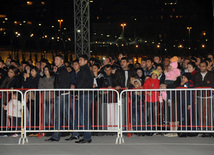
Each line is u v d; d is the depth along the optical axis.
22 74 11.86
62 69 9.55
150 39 158.75
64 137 10.30
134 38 157.50
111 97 9.95
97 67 11.14
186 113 9.56
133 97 9.79
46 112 9.83
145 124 9.80
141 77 11.45
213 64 11.55
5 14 163.75
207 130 9.34
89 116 9.31
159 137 10.14
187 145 8.78
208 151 8.04
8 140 9.77
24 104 9.30
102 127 9.54
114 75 11.12
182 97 9.86
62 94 9.40
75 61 10.26
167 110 10.03
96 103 10.12
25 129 9.28
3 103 10.46
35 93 9.66
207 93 9.68
